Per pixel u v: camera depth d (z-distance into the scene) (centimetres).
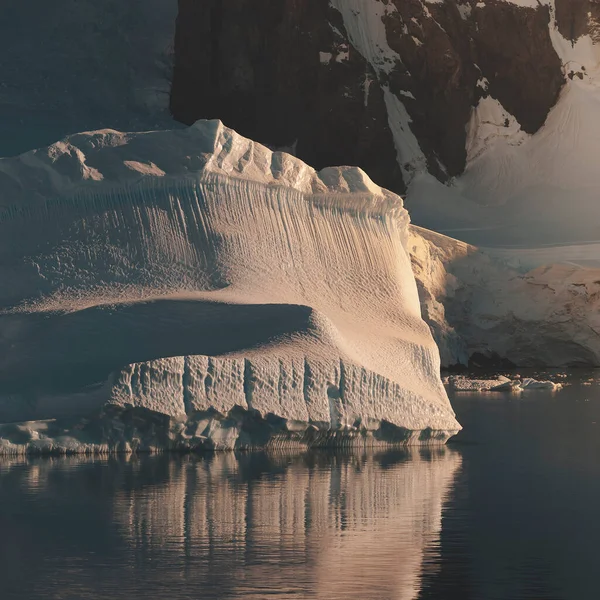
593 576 3588
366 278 6900
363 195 7056
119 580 3447
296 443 5834
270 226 6819
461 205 15262
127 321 6072
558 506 4584
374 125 15625
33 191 6750
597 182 15125
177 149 6825
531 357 12175
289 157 6988
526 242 14050
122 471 5150
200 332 6012
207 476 5069
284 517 4291
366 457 5684
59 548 3812
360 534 4069
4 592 3331
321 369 5797
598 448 6094
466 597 3362
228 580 3453
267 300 6425
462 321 12100
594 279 11919
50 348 5997
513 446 6156
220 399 5597
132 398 5497
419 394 6103
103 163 6788
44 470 5156
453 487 4962
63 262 6600
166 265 6588
